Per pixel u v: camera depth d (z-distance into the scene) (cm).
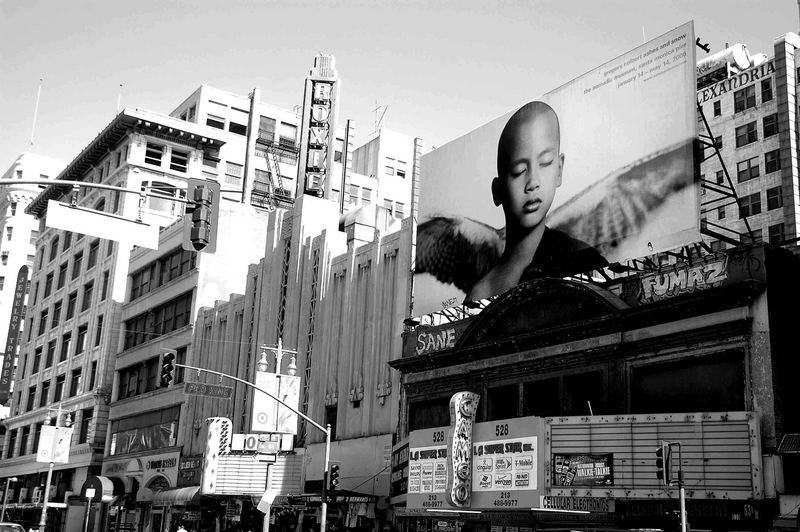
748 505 2133
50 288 8738
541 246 3033
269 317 4781
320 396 4150
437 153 3656
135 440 6175
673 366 2475
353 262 4153
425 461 2942
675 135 2620
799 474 2153
